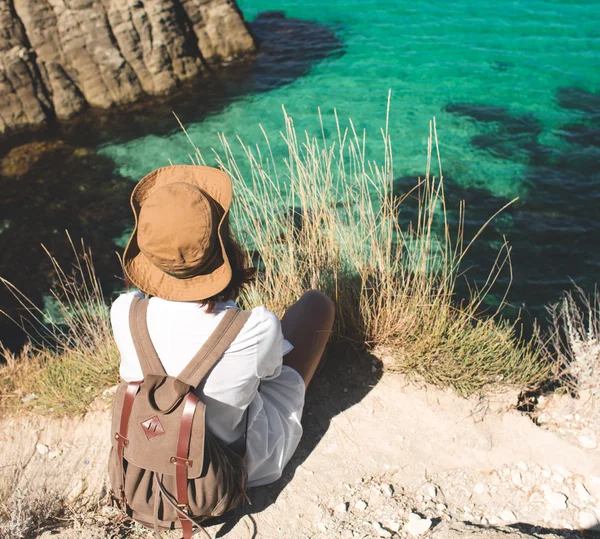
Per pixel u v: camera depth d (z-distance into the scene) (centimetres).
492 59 1172
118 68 1065
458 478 267
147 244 173
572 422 296
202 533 238
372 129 945
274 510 248
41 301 670
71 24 1024
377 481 264
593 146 878
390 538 233
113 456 203
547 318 585
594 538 241
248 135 961
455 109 995
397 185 793
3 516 263
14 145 974
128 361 198
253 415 219
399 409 297
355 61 1194
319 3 1481
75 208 821
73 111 1045
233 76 1158
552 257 675
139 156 935
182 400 185
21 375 388
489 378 310
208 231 173
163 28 1091
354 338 329
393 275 352
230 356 189
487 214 740
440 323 324
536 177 809
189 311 189
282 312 344
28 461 300
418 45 1245
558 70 1120
